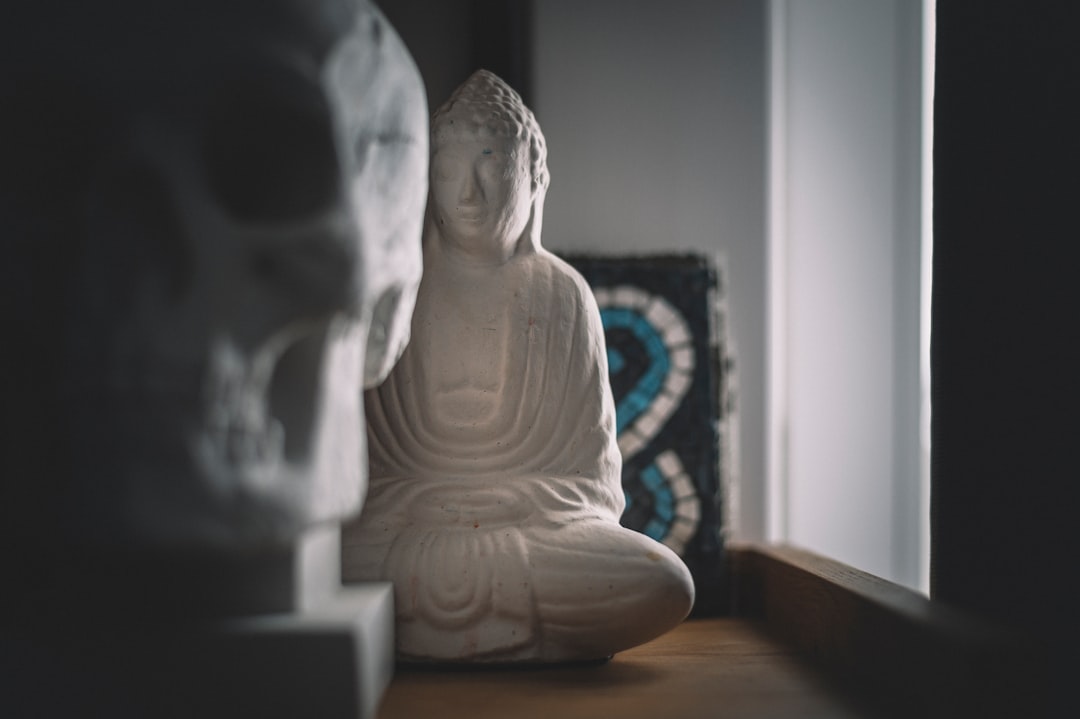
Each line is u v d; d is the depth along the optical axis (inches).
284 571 19.4
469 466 24.0
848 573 24.8
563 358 24.5
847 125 33.7
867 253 33.6
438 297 24.8
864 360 33.8
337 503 19.4
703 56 32.9
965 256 23.9
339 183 18.0
